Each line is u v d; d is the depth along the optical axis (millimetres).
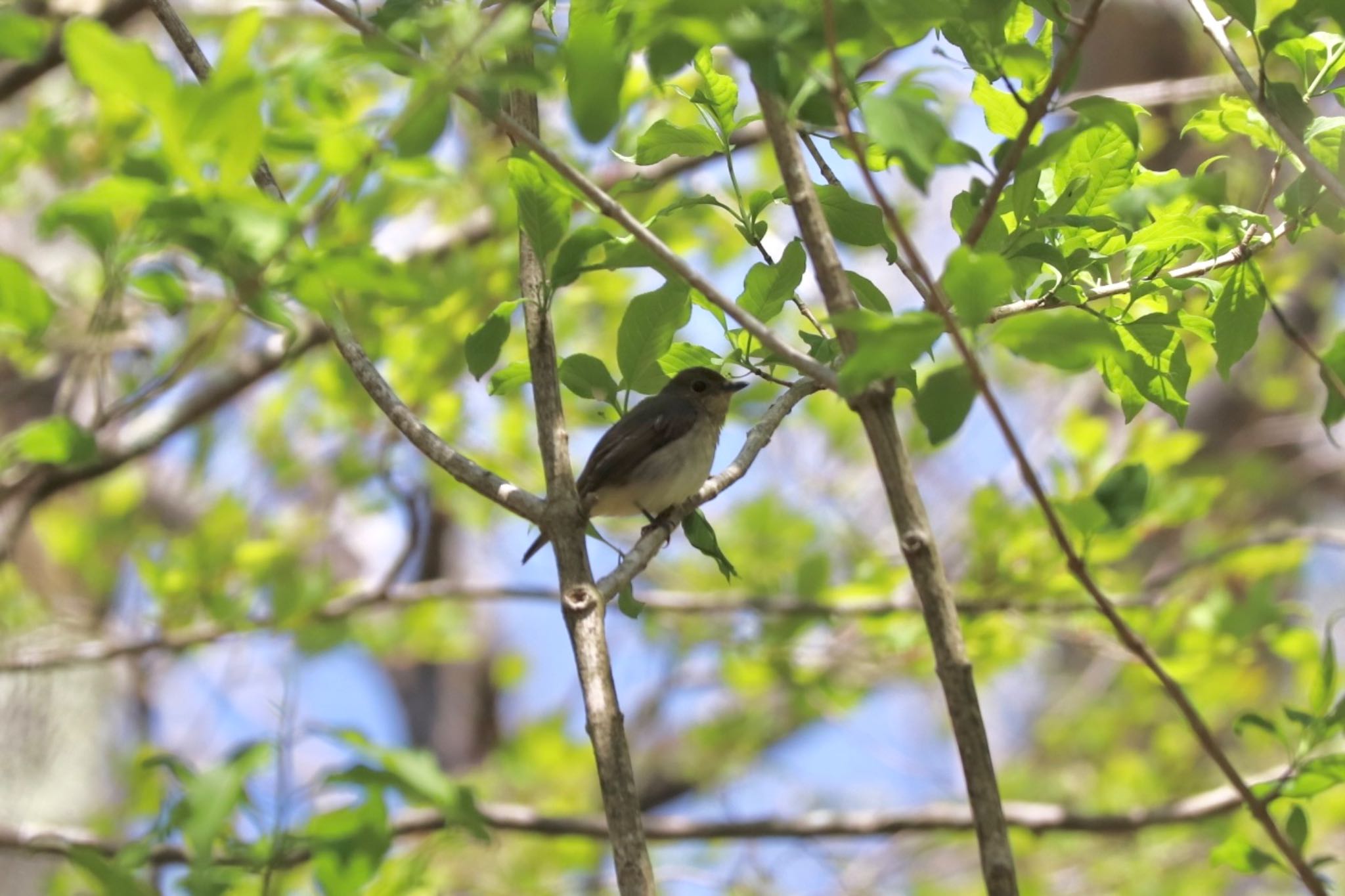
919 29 5047
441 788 5031
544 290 5852
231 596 13125
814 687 13445
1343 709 5801
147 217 4430
